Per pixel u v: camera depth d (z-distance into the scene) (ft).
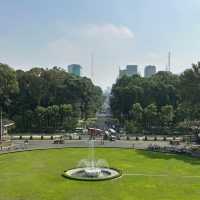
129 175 205.36
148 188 177.88
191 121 411.13
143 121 435.12
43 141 347.36
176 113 433.07
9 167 224.33
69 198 160.35
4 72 426.10
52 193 167.73
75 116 458.09
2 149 291.99
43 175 203.10
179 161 249.14
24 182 187.42
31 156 265.34
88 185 182.50
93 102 564.30
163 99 492.54
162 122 431.02
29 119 433.07
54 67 551.59
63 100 489.26
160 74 574.97
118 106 524.93
